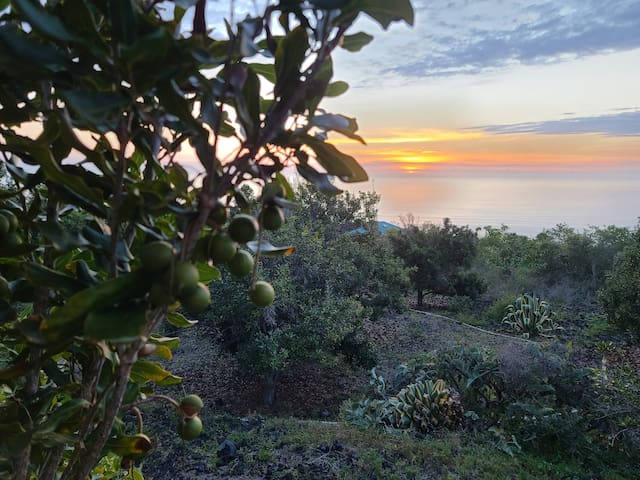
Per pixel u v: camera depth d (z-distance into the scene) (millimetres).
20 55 708
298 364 10938
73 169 940
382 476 5293
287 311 9250
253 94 777
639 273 9906
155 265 705
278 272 8938
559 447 6547
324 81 774
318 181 883
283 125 765
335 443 6066
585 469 6137
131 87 695
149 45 633
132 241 1020
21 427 947
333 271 9664
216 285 8828
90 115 661
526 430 6695
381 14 734
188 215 741
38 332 752
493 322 15148
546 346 8820
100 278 1027
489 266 19969
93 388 1029
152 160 943
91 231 905
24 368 987
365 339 10789
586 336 12898
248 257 855
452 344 12734
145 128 985
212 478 5289
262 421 7082
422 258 16766
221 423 6828
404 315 15617
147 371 1183
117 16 681
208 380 10414
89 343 885
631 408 6668
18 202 1186
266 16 742
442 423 7031
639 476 6000
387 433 6645
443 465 5656
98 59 747
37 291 998
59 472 1274
